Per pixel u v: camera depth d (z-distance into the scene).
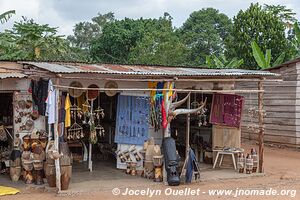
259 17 27.64
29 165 9.82
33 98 10.37
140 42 34.31
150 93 10.70
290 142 17.31
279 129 17.77
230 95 12.12
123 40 37.19
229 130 12.23
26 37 22.98
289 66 17.30
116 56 37.94
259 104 11.68
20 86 10.79
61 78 9.33
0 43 20.59
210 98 13.05
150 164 10.52
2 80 10.58
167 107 10.23
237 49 28.06
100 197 8.73
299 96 16.94
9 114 11.70
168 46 31.30
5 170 11.01
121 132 11.48
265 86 18.30
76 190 9.15
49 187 9.42
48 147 9.38
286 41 27.88
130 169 11.06
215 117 12.39
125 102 11.38
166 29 38.84
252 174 11.41
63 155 9.16
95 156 13.55
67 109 9.51
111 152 13.20
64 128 10.02
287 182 10.66
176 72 10.66
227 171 11.80
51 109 9.04
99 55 38.47
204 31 43.28
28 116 10.81
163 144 10.21
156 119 10.65
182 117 13.71
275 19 27.81
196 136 13.36
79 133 10.97
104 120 13.98
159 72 10.29
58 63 10.62
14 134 10.77
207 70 11.99
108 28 38.69
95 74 9.62
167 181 10.00
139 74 9.73
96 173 11.20
